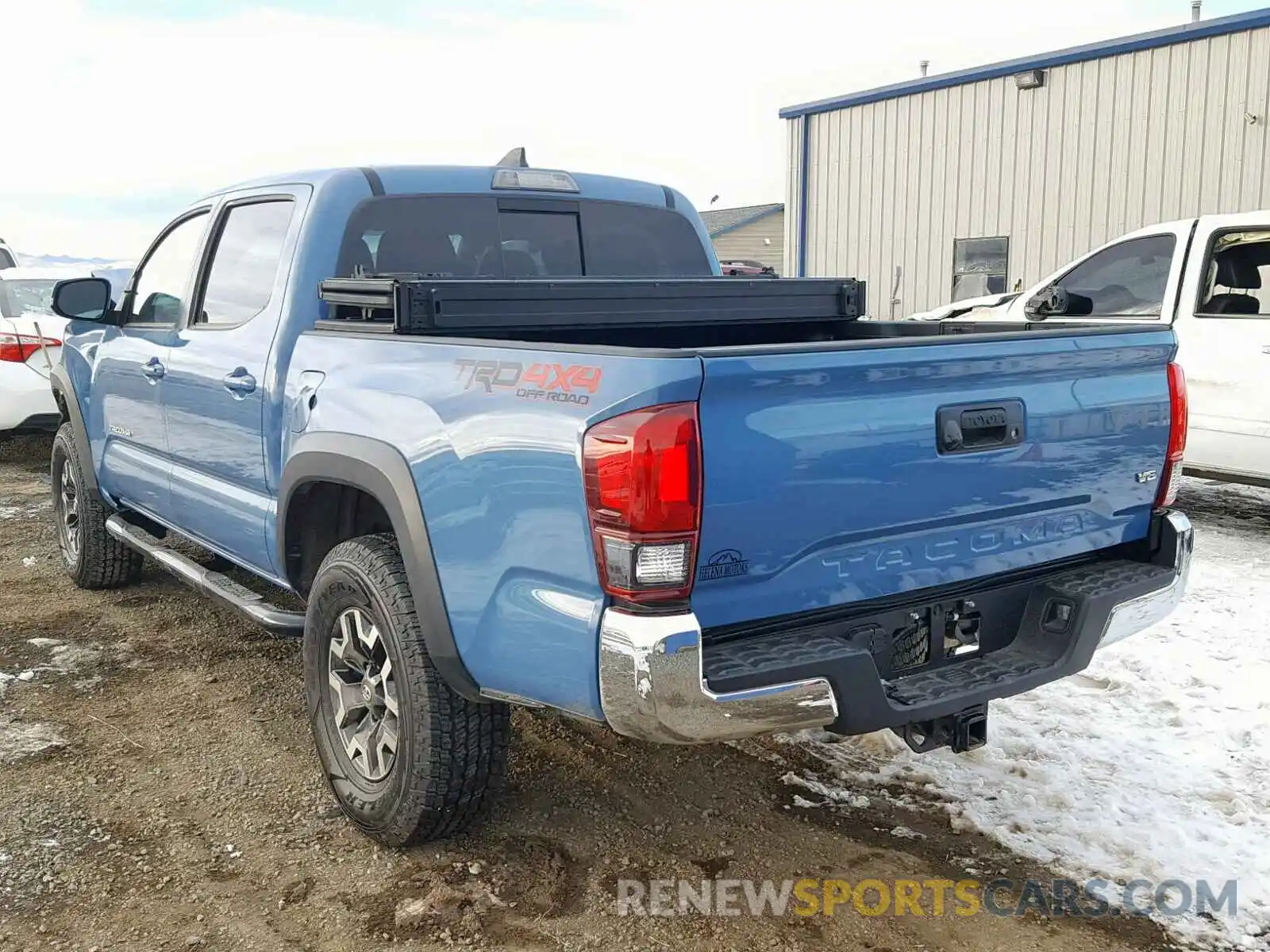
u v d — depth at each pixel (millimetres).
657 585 2281
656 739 2318
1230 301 6562
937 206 15211
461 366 2762
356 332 3236
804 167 17031
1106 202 13352
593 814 3330
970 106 14656
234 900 2875
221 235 4219
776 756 3713
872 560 2617
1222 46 12102
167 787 3504
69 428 5445
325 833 3221
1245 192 12109
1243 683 4223
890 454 2562
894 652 2744
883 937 2727
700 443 2271
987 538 2838
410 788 2910
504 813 3332
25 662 4605
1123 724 3916
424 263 3855
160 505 4598
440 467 2730
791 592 2490
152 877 2982
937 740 2768
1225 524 7129
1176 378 3209
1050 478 2910
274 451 3562
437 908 2820
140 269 4867
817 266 17047
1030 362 2791
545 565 2473
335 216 3648
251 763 3678
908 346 2541
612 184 4453
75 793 3457
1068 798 3367
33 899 2877
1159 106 12727
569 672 2438
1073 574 3090
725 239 52375
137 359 4590
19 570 6016
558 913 2816
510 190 4102
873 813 3334
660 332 3885
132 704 4176
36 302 9797
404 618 2883
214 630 5000
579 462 2348
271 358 3574
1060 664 2844
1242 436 6445
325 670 3262
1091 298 7402
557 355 2496
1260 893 2893
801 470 2418
